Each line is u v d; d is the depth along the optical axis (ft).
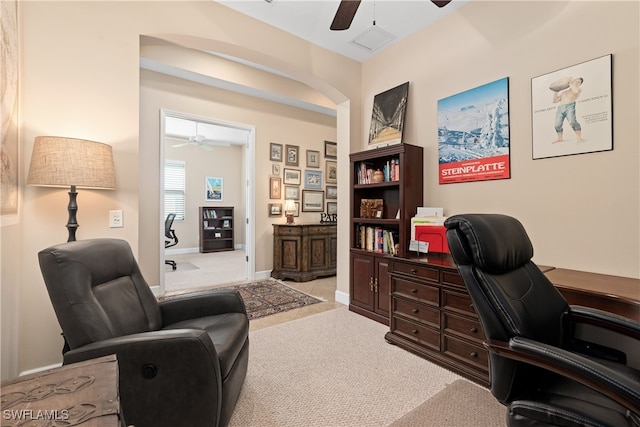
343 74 11.40
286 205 16.52
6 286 5.44
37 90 6.30
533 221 7.29
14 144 5.68
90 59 6.92
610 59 6.17
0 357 5.21
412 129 10.08
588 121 6.44
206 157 26.37
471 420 5.10
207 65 12.78
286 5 8.75
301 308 11.03
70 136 6.64
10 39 5.39
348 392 5.92
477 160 8.34
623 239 6.05
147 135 12.66
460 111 8.73
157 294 12.82
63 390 2.60
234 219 27.37
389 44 10.70
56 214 6.52
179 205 25.11
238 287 13.92
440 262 7.34
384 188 10.64
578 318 4.46
